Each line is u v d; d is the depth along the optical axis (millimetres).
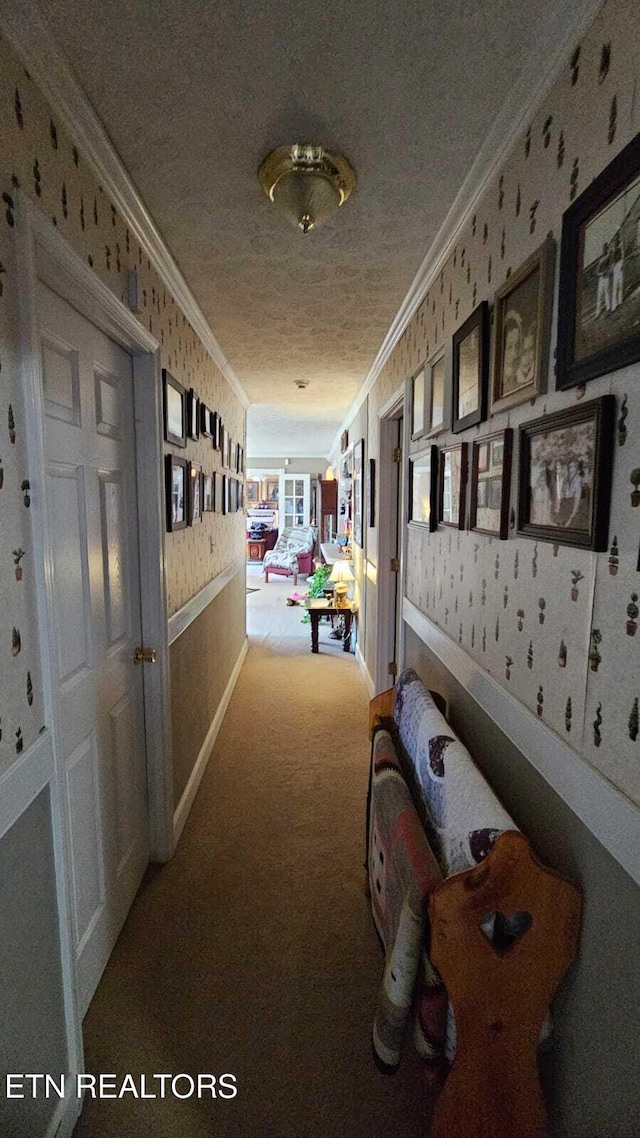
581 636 914
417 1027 1083
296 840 2086
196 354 2471
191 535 2393
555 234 998
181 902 1758
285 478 10047
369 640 3752
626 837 780
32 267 939
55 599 1164
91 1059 1269
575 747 935
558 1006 993
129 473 1705
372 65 1032
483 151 1253
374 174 1367
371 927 1659
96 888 1452
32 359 949
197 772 2477
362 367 3396
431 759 1349
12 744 916
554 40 939
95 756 1439
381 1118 1151
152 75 1045
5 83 875
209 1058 1271
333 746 2904
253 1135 1124
